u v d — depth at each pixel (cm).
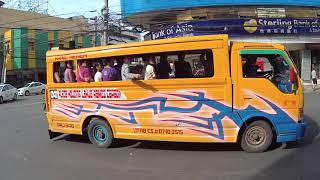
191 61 1018
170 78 1037
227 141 991
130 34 4575
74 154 1073
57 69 1220
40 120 1869
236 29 3170
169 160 962
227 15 3253
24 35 5466
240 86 980
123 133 1100
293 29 3294
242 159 934
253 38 3206
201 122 1005
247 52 983
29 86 4822
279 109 983
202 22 3123
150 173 857
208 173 834
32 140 1315
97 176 850
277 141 988
